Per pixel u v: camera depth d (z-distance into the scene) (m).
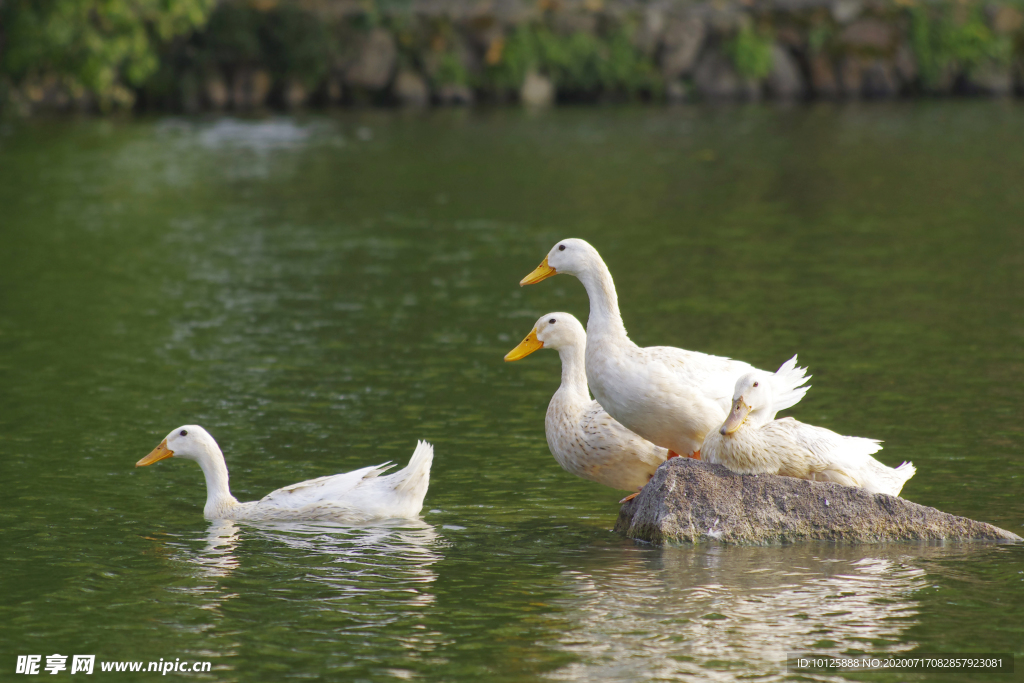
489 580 9.08
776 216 27.47
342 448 12.60
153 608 8.59
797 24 50.22
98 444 12.69
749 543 9.78
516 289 20.70
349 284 20.98
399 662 7.75
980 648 7.86
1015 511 10.50
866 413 13.53
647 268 22.14
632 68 49.59
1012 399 13.96
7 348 16.62
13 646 8.01
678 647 7.90
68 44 43.31
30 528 10.24
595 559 9.52
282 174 33.44
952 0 50.72
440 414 13.84
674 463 10.17
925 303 19.03
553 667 7.65
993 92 50.00
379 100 48.56
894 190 30.48
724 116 45.47
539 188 31.48
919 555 9.49
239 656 7.85
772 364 15.57
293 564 9.44
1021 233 24.88
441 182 32.44
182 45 46.59
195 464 12.23
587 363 10.67
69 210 28.06
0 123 42.53
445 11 49.47
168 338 17.30
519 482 11.64
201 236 25.31
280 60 47.22
